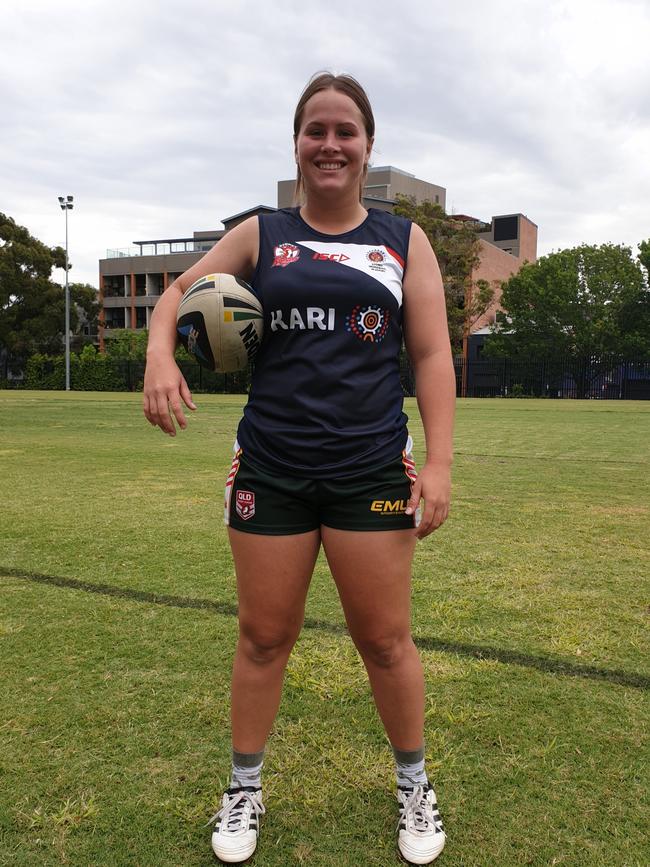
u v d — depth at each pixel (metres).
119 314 67.12
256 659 1.88
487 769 2.21
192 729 2.44
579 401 29.72
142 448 10.77
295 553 1.80
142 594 3.80
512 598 3.76
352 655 3.02
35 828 1.94
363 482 1.75
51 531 5.23
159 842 1.89
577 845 1.88
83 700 2.63
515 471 8.44
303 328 1.73
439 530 5.30
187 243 68.44
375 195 60.56
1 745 2.33
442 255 40.34
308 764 2.26
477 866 1.80
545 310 40.34
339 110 1.75
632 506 6.27
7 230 51.41
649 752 2.31
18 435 12.81
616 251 40.59
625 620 3.45
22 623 3.38
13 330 51.72
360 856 1.85
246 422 1.83
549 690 2.73
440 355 1.83
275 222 1.86
